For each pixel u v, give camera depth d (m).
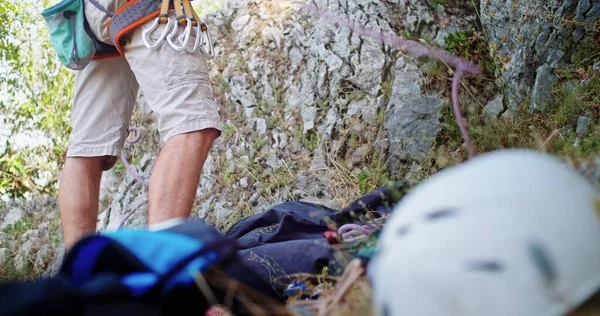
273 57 5.07
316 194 4.30
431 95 4.36
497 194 1.22
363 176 4.15
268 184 4.53
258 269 2.49
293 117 4.75
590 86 3.62
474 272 1.18
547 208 1.20
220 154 4.86
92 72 3.49
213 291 1.62
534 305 1.16
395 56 4.61
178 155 2.96
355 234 2.45
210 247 1.55
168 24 3.07
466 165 1.34
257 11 5.43
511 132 3.78
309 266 2.47
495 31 4.47
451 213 1.23
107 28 3.21
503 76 4.32
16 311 1.33
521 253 1.17
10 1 6.45
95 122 3.49
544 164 1.29
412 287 1.22
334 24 4.93
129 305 1.43
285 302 2.03
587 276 1.18
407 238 1.26
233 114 5.03
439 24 4.74
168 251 1.55
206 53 3.21
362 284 1.80
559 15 3.92
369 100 4.52
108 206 5.44
